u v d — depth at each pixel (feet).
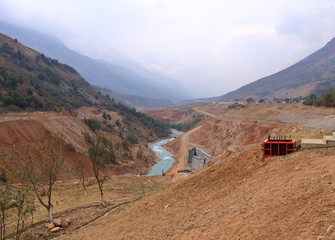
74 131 323.16
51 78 615.57
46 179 104.37
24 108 334.03
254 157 59.98
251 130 293.23
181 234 40.32
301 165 44.09
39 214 97.25
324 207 27.76
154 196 77.05
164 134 647.97
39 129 272.92
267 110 359.25
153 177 188.65
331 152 46.55
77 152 260.42
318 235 23.70
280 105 374.84
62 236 72.33
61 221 82.28
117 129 480.64
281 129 224.53
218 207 43.78
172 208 56.59
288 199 32.89
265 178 45.83
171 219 50.19
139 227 55.06
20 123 258.78
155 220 54.60
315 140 55.62
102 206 102.94
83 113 495.82
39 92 431.02
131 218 65.77
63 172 204.23
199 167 268.41
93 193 133.80
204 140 426.10
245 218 33.99
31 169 91.20
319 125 94.02
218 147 339.57
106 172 266.57
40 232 76.18
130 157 337.72
